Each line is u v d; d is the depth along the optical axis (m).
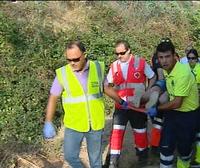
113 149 5.60
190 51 6.06
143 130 5.71
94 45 8.60
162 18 10.05
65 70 4.64
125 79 5.39
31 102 7.03
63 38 8.92
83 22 10.02
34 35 8.96
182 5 11.51
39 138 6.45
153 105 5.11
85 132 4.76
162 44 4.71
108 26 9.80
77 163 4.91
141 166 5.89
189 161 5.29
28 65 7.86
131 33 9.41
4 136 6.38
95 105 4.73
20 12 10.06
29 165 5.84
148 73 5.38
